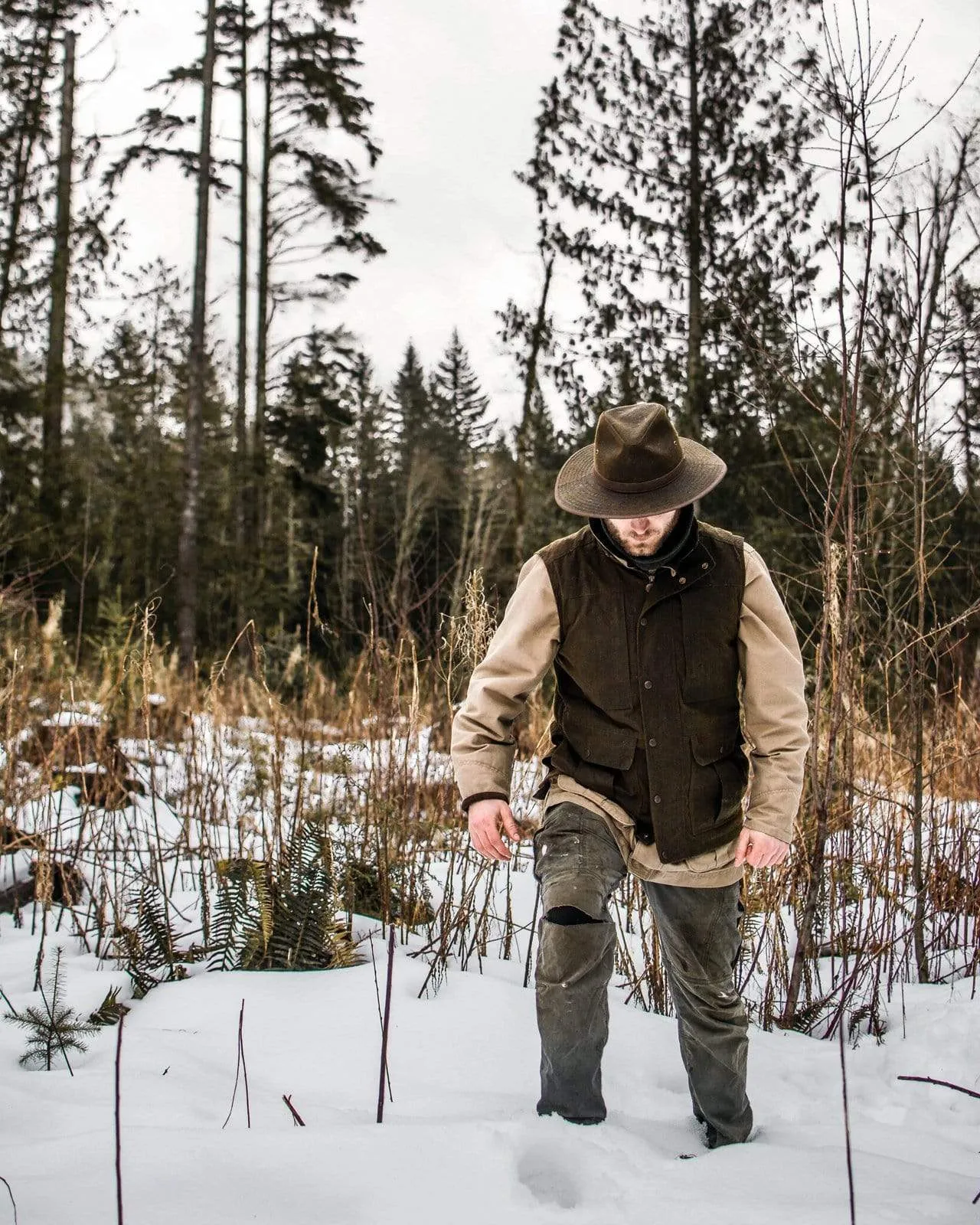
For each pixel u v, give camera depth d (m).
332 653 5.17
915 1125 2.60
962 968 3.84
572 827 2.27
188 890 4.21
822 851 3.38
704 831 2.26
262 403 19.25
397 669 4.21
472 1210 1.85
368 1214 1.83
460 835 4.02
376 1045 2.82
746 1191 1.97
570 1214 1.85
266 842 3.81
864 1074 2.96
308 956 3.46
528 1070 2.73
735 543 2.33
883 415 3.80
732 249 12.94
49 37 17.11
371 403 25.38
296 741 4.83
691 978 2.32
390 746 4.04
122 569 16.70
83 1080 2.46
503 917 4.09
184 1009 3.06
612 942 2.25
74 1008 3.01
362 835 4.11
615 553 2.28
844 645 3.44
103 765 4.73
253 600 16.59
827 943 3.72
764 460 10.86
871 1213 1.87
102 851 3.97
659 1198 1.94
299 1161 1.97
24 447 16.14
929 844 3.84
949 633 3.98
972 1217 1.88
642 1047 2.94
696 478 2.21
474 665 3.79
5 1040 2.75
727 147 13.33
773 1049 3.08
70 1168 1.93
